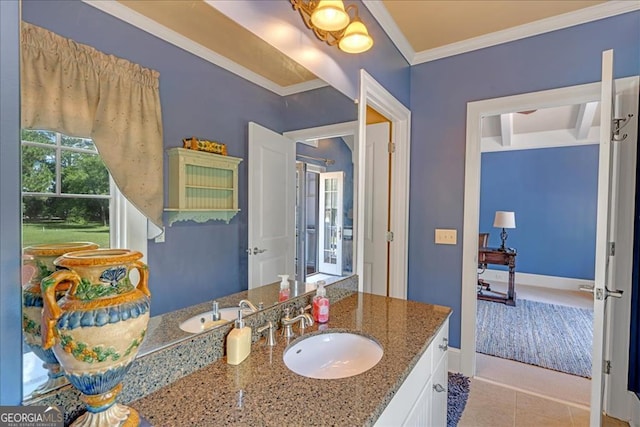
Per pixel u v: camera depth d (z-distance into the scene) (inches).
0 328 22.3
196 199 44.4
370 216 106.0
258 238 55.2
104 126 32.6
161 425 27.7
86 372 24.0
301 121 63.4
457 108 102.4
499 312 161.5
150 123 38.0
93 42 31.5
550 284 215.2
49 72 27.4
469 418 78.2
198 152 44.6
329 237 70.7
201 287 44.8
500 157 231.5
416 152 109.3
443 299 105.2
